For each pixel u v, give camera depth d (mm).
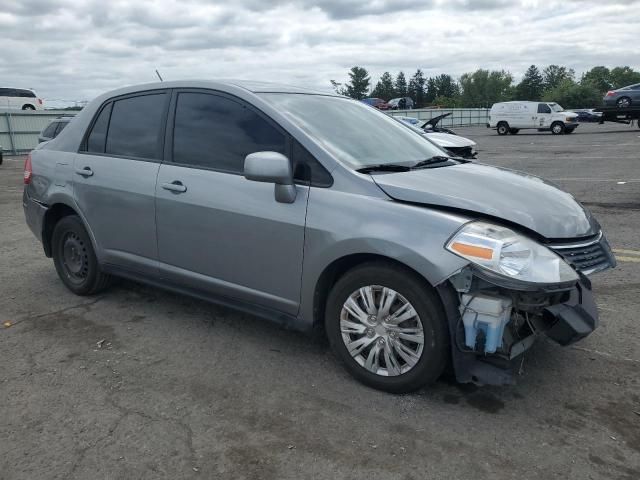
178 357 3793
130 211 4301
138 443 2830
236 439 2863
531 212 3195
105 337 4125
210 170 3871
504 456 2723
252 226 3592
